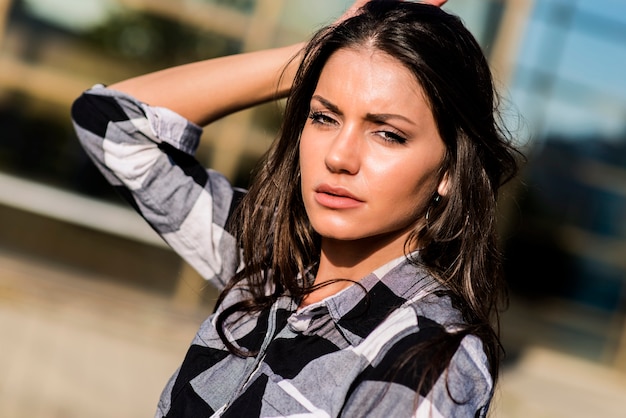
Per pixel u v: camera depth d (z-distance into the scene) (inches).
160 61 356.5
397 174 76.3
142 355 296.2
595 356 458.9
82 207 364.2
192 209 95.9
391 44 75.4
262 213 90.0
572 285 480.4
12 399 233.1
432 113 76.4
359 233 77.5
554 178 454.3
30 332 291.1
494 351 76.1
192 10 354.6
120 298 350.3
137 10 353.1
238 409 76.4
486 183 80.4
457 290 78.3
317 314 78.8
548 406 339.6
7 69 351.9
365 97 75.6
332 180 77.3
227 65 97.7
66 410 232.8
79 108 97.3
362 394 71.4
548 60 422.6
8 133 357.1
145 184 95.7
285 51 97.3
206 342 86.4
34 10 352.2
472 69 77.7
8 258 355.3
